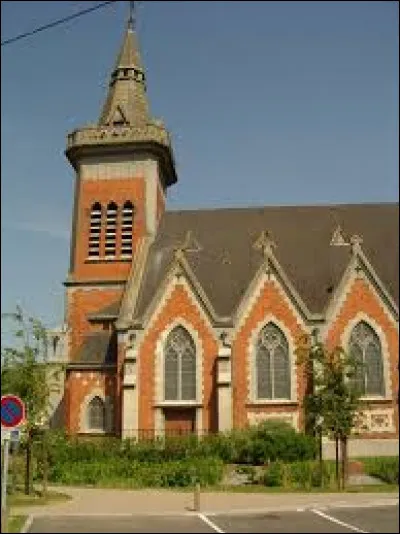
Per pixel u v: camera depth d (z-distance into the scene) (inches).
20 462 1293.1
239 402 1761.8
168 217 2191.2
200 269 1980.8
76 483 1391.5
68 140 2219.5
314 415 1349.7
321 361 1382.9
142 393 1784.0
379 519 863.7
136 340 1815.9
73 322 2041.1
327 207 2146.9
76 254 2112.5
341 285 1818.4
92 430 1819.6
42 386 1178.0
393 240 2005.4
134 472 1407.5
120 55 2399.1
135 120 2274.9
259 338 1812.3
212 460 1459.2
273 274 1840.6
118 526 810.8
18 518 848.3
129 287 1929.1
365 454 1699.1
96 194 2161.7
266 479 1331.2
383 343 1781.5
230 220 2143.2
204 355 1791.3
